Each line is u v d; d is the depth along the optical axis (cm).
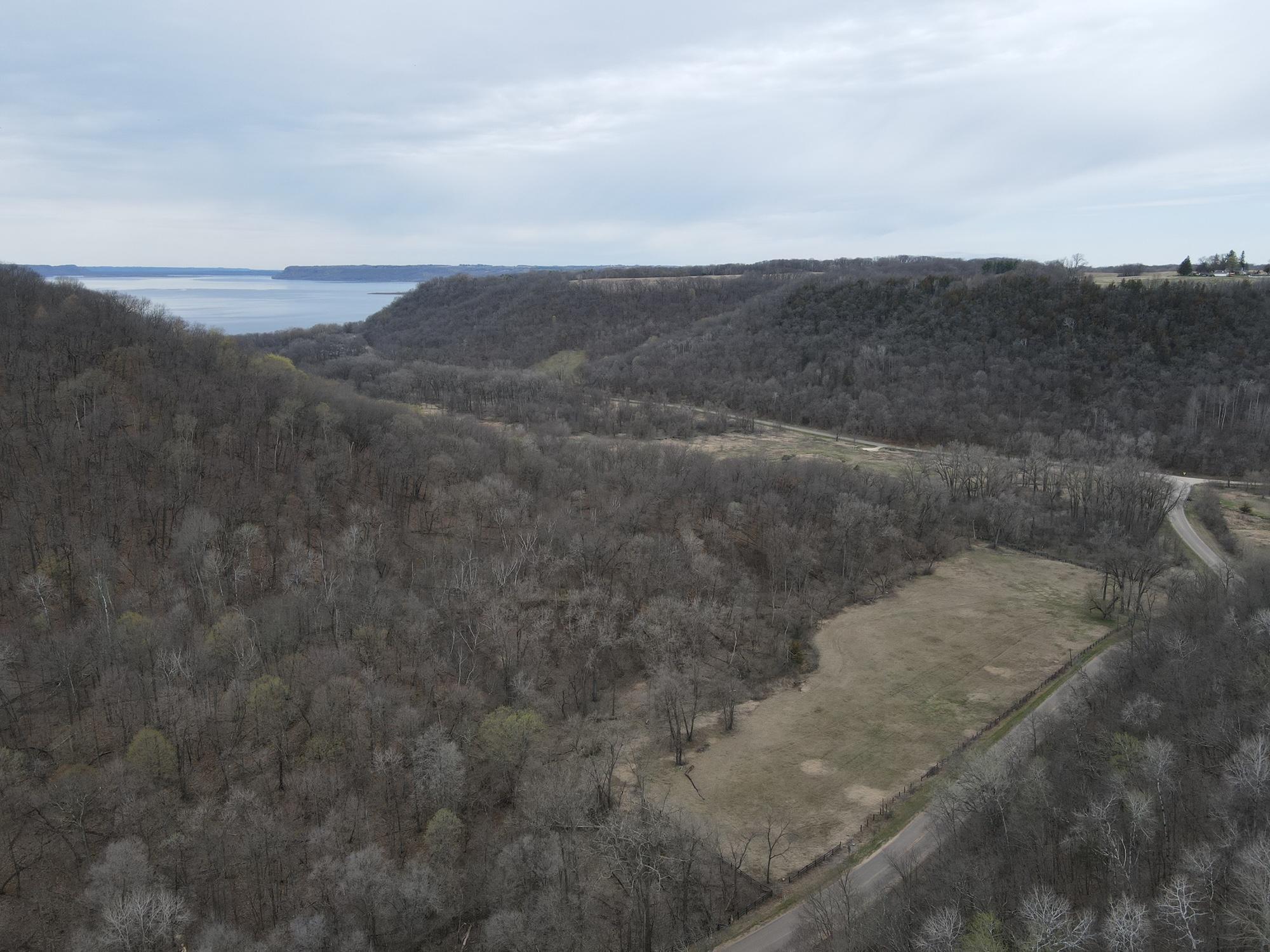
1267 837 4931
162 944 5406
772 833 6944
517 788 7375
